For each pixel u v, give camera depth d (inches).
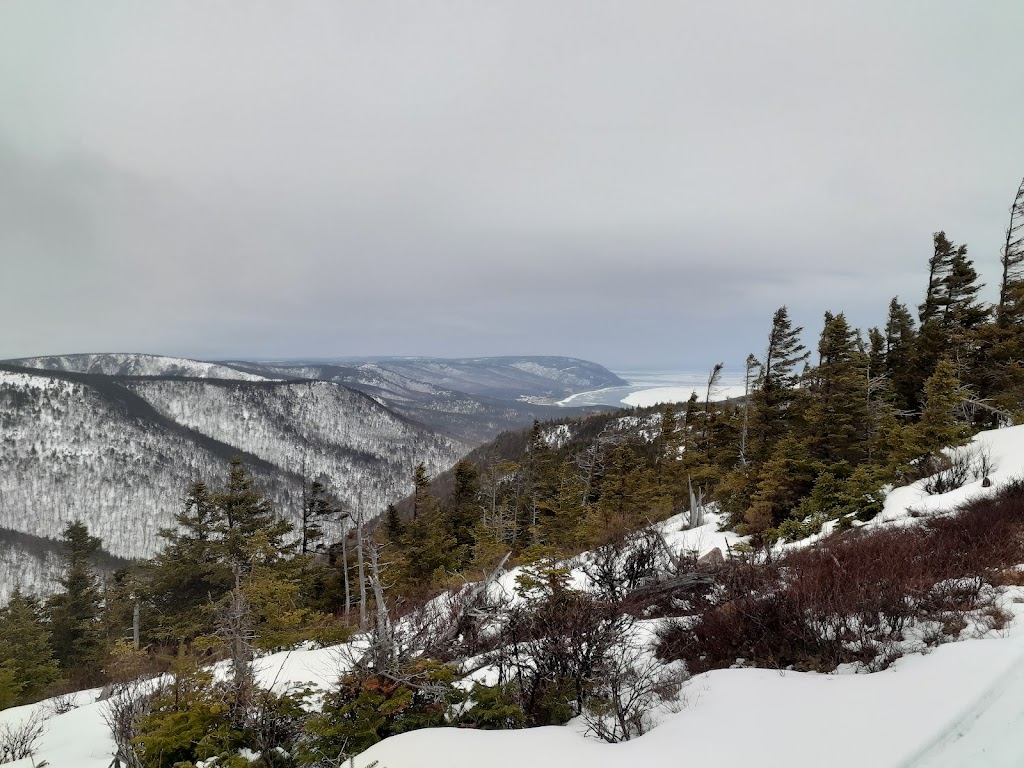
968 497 401.7
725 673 193.0
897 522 399.2
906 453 563.5
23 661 819.4
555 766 134.6
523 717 190.1
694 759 128.8
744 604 233.3
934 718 125.8
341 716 197.8
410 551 872.9
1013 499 335.6
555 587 276.7
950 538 281.0
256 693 230.2
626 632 249.1
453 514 1273.4
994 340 820.6
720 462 1060.5
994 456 490.6
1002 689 132.8
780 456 649.6
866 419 756.6
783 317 996.6
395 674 212.4
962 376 838.5
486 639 301.6
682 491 996.6
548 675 209.9
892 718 130.0
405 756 150.5
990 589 209.5
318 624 461.4
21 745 281.9
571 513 1019.9
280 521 1078.4
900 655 171.8
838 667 176.4
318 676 309.9
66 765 248.8
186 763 186.2
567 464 1400.1
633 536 442.0
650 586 343.0
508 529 1170.0
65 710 383.6
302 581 911.0
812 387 902.4
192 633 851.4
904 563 243.6
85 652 1051.3
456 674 248.8
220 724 217.2
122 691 300.8
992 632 171.8
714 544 586.9
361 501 420.8
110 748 262.4
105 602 1112.8
